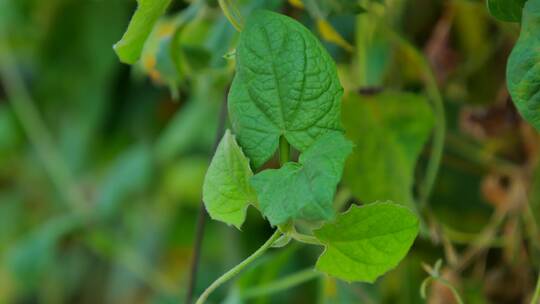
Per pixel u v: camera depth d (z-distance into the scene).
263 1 0.71
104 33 1.41
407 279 0.93
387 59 0.87
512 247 0.85
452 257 0.83
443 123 0.79
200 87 0.96
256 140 0.57
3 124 1.59
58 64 1.45
